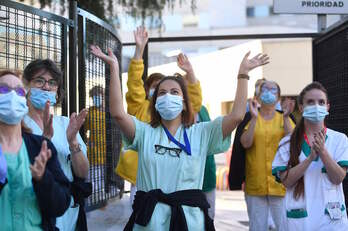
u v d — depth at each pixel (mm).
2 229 2682
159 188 3330
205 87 18125
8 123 2748
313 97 3914
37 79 3334
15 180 2723
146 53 6914
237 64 16031
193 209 3287
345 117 5832
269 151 5281
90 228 6172
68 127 3205
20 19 4520
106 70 5863
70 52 4961
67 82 4934
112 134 6086
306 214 3793
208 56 17969
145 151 3426
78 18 5156
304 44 14664
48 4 10195
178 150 3387
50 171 2832
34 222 2756
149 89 5219
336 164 3688
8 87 2758
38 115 3396
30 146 2848
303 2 6812
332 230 3729
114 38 6266
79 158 3271
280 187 5188
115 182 6238
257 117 5367
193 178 3367
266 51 14758
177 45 24500
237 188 5512
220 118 3490
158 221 3250
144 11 10648
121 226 6328
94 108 5516
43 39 4699
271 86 5402
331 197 3768
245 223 7934
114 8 10602
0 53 4387
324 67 6566
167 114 3432
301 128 3963
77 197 3271
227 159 14430
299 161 3895
